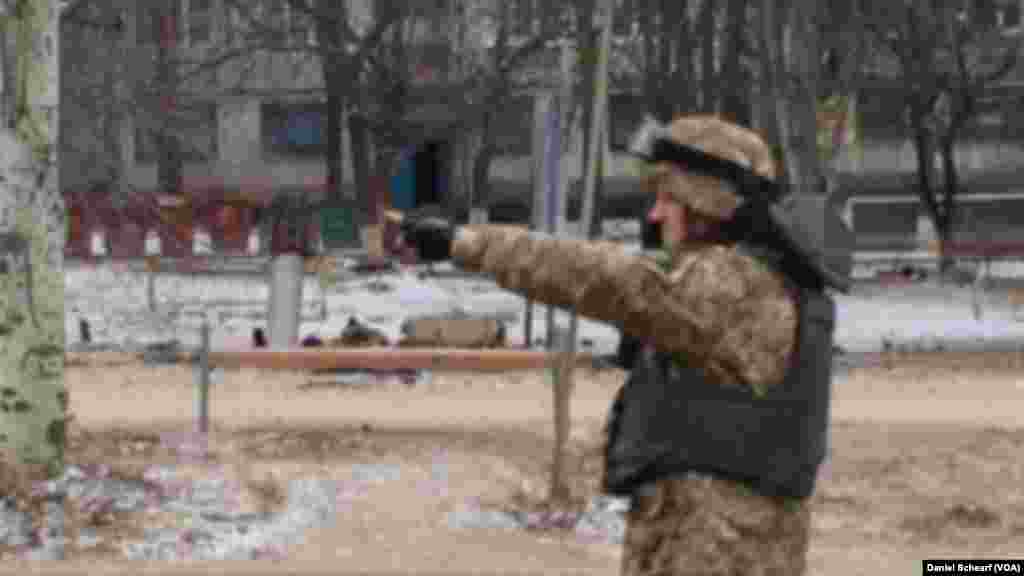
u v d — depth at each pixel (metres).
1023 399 15.85
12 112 9.51
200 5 49.12
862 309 29.92
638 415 3.29
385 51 44.25
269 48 43.41
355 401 15.09
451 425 13.16
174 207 42.12
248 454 11.33
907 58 39.75
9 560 8.16
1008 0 48.78
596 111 9.53
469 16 46.66
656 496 3.26
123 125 47.25
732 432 3.19
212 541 8.59
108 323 24.25
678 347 3.14
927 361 19.84
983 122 56.25
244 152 60.28
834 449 12.18
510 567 8.28
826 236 3.33
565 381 10.09
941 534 9.44
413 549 8.61
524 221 57.19
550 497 9.95
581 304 3.11
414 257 3.56
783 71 29.41
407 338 16.44
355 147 43.66
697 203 3.27
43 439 9.61
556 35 39.06
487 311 26.62
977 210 56.00
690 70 37.66
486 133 44.59
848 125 34.75
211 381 16.64
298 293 17.88
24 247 9.52
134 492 9.43
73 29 38.09
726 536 3.18
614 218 53.94
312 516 9.41
